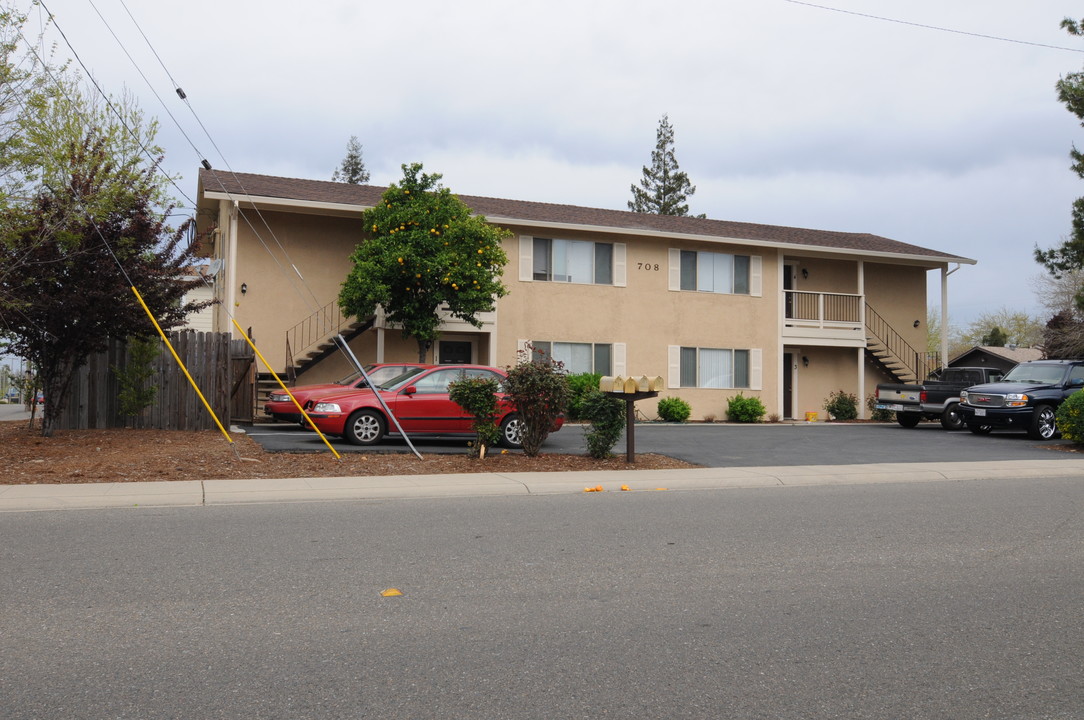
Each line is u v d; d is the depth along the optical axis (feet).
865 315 102.01
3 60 41.68
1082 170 91.09
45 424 50.14
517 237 84.07
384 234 71.46
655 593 19.77
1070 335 112.88
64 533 25.85
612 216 93.50
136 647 15.62
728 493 37.19
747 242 91.50
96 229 46.34
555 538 25.95
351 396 51.52
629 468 44.42
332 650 15.60
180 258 51.98
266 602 18.57
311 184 83.92
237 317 76.02
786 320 94.89
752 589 20.27
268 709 12.92
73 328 48.83
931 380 83.61
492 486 36.76
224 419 57.77
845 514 31.30
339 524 27.96
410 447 45.70
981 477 44.52
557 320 85.25
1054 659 15.75
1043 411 66.28
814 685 14.28
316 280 78.69
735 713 13.08
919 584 21.01
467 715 12.82
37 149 44.75
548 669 14.79
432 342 75.41
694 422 87.97
